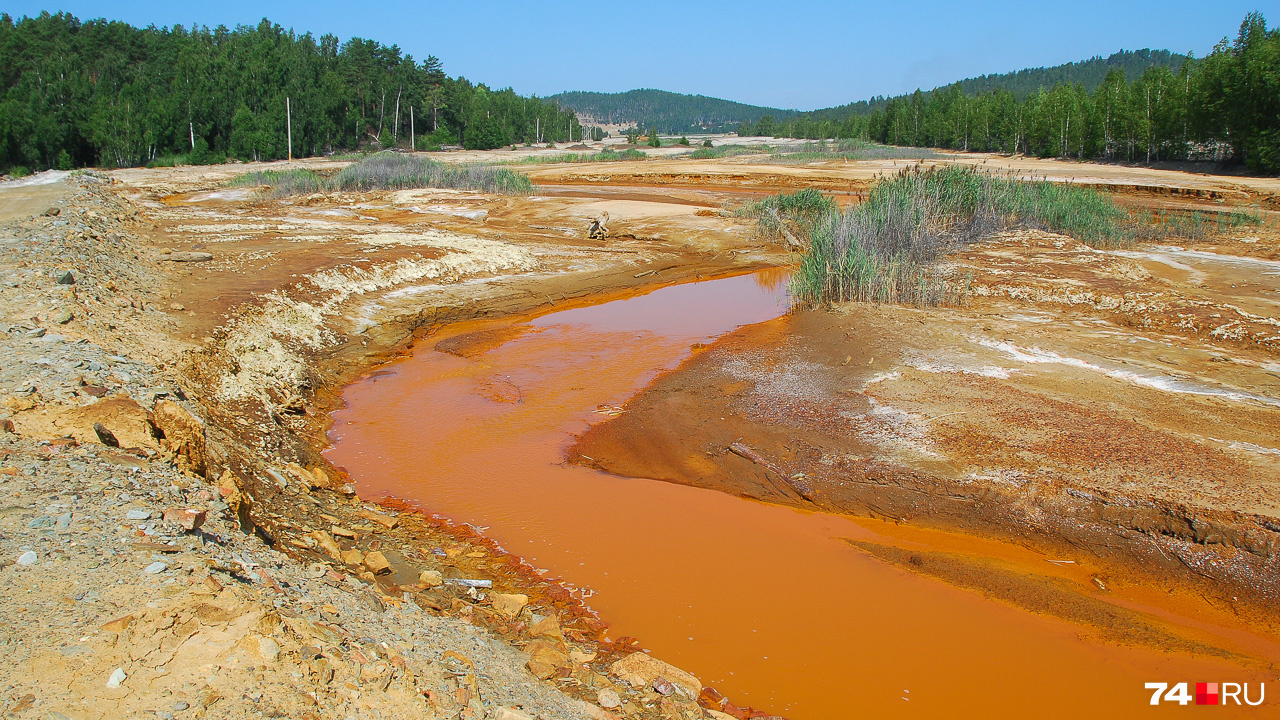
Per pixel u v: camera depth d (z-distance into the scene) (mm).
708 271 19781
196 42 78688
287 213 25547
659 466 8852
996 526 7320
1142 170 38125
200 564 4562
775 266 20234
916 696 5281
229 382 9477
